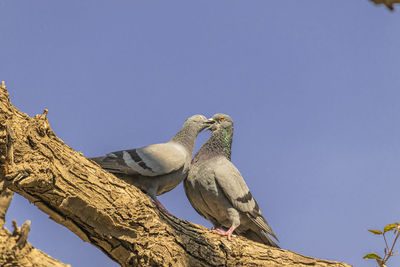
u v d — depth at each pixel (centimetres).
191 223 1165
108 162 1140
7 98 910
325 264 1161
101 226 1012
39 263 809
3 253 780
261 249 1173
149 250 1041
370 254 1017
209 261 1118
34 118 941
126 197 1030
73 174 967
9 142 870
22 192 933
